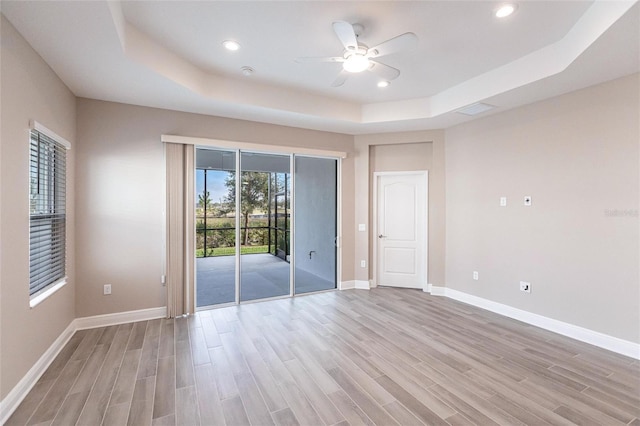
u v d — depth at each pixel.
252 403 2.18
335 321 3.75
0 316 1.97
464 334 3.37
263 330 3.46
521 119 3.80
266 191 4.70
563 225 3.40
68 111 3.20
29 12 1.98
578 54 2.54
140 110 3.75
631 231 2.89
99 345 3.05
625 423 1.99
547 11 2.40
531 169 3.71
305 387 2.37
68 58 2.59
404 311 4.12
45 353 2.62
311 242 5.05
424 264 5.12
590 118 3.17
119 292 3.64
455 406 2.15
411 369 2.64
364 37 2.81
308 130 4.89
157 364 2.70
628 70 2.81
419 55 3.13
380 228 5.42
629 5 1.93
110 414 2.05
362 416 2.04
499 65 3.34
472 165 4.44
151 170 3.80
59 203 2.99
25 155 2.28
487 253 4.22
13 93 2.12
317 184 5.11
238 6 2.35
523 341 3.20
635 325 2.86
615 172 2.99
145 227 3.77
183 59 3.20
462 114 4.14
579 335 3.24
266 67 3.41
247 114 4.14
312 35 2.77
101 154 3.54
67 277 3.16
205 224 4.34
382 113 4.51
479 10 2.40
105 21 2.10
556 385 2.41
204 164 4.30
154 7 2.36
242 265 4.57
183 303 3.91
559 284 3.43
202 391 2.31
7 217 2.05
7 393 2.04
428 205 5.06
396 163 5.25
